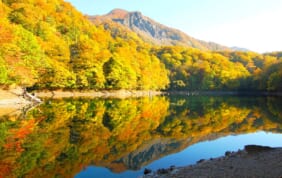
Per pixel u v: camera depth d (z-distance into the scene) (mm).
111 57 109250
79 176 16641
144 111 53438
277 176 14695
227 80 168750
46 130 29547
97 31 152750
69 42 111812
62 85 82188
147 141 27453
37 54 69125
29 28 93500
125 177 16766
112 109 54031
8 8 98000
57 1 149375
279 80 136250
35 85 76688
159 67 162875
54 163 18781
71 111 46844
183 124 38844
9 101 51656
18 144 23094
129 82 115938
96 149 23219
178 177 15195
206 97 119125
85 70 94188
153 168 18734
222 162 17781
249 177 14680
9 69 55219
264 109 60156
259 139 29406
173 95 139125
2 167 17375
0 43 56062
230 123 40250
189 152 23609
